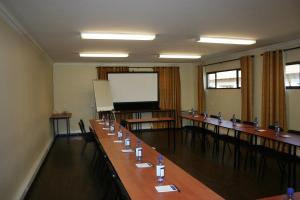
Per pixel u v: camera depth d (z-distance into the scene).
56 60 8.27
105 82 8.70
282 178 4.14
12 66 3.51
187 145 7.00
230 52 7.28
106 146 3.80
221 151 6.34
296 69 5.60
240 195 3.71
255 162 5.02
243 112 7.05
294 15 3.61
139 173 2.57
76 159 5.86
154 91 9.60
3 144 3.00
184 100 10.06
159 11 3.33
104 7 3.13
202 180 4.33
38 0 2.85
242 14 3.53
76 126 9.02
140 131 9.30
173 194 2.04
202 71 9.22
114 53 6.99
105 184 4.25
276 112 5.95
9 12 3.22
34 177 4.51
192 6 3.15
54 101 8.78
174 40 5.30
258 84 6.71
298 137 4.30
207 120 6.52
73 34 4.54
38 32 4.34
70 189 4.08
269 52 6.09
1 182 2.89
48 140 7.02
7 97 3.22
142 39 4.91
